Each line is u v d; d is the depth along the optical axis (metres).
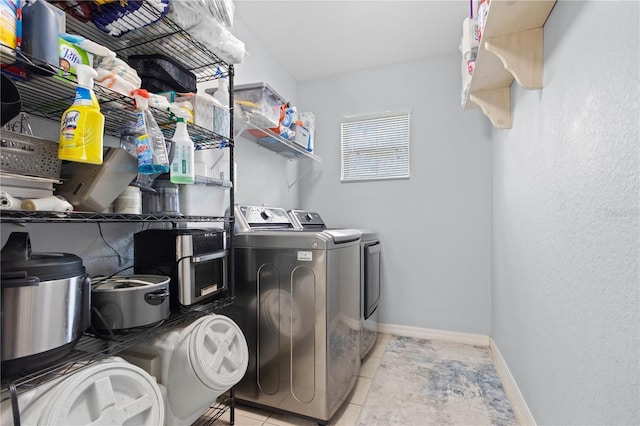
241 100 1.94
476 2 1.65
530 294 1.50
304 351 1.56
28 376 0.74
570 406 1.07
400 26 2.31
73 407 0.77
